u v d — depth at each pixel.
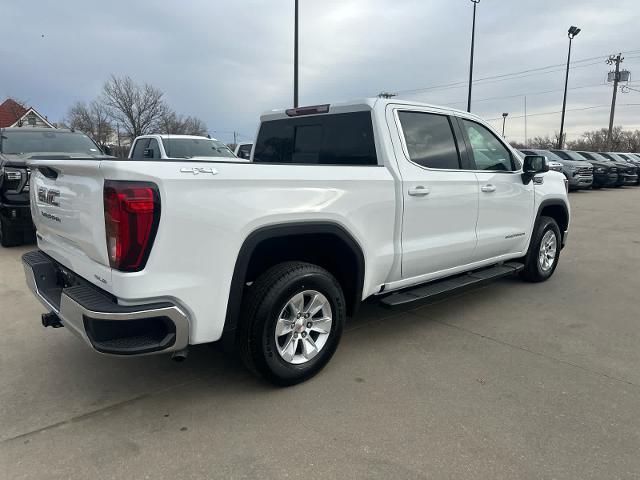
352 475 2.41
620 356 3.81
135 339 2.63
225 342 3.00
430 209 4.04
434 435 2.74
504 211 4.94
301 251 3.54
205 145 11.48
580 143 63.31
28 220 7.44
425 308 4.99
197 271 2.69
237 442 2.67
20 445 2.63
